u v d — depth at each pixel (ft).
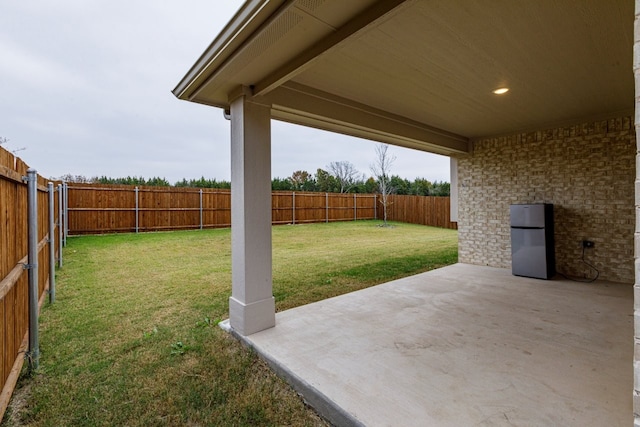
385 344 8.98
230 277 17.92
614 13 7.09
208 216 42.83
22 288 8.59
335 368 7.64
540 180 18.06
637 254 3.11
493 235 20.15
